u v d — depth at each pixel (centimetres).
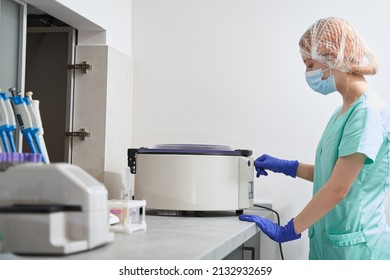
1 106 145
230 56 254
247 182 199
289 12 249
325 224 183
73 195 107
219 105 255
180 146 204
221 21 256
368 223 176
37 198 107
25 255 103
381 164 176
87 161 241
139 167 197
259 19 252
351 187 176
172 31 262
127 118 261
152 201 194
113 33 249
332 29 183
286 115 247
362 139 165
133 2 268
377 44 238
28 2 206
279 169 215
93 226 109
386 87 236
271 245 245
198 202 191
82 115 242
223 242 131
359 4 240
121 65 253
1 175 109
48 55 261
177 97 260
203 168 192
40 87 261
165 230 155
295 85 247
